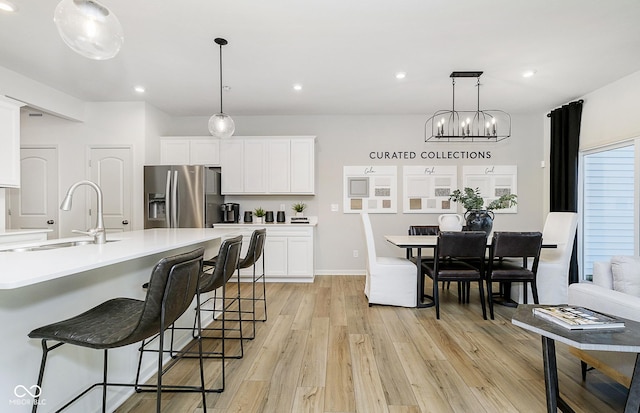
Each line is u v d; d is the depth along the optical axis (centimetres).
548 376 152
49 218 457
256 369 217
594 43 290
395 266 352
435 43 290
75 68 343
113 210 456
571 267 434
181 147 492
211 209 462
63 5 164
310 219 523
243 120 527
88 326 131
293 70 349
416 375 208
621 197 388
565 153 449
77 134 455
